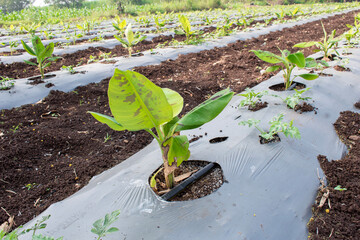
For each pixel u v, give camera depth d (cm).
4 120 390
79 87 502
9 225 210
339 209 215
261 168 244
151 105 165
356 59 519
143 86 155
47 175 279
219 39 855
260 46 790
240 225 190
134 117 170
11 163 289
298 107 343
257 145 272
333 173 254
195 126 187
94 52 791
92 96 473
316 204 223
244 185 225
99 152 317
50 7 3081
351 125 339
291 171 247
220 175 240
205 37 893
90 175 273
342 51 581
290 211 212
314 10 1881
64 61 705
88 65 604
